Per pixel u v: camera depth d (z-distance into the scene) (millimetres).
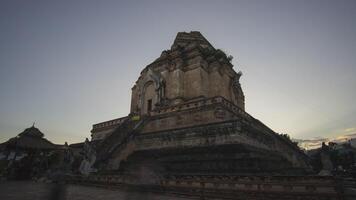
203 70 37531
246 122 23047
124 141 26297
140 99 40000
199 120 25094
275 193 12688
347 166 46219
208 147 21156
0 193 14281
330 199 11367
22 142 29344
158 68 40344
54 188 11250
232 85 42906
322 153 17266
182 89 36219
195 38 42750
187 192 15289
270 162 19172
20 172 26500
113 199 13078
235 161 17703
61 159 22391
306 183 12141
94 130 40000
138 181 8320
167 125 27812
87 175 22391
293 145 36844
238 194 13648
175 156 21391
